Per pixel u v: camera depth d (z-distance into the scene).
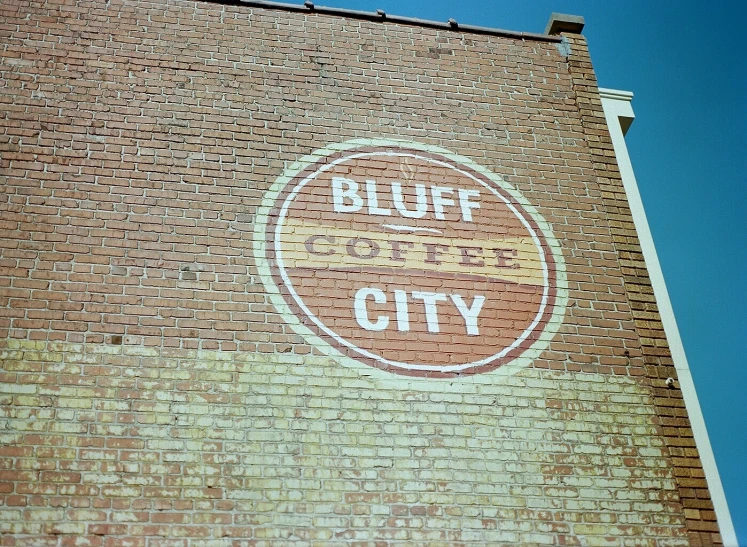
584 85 8.92
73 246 6.82
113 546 5.74
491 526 6.32
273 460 6.26
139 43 7.98
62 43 7.82
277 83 8.05
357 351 6.84
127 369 6.39
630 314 7.55
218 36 8.20
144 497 5.95
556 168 8.26
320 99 8.07
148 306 6.68
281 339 6.76
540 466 6.64
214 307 6.78
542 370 7.08
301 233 7.32
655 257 7.95
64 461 5.97
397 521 6.21
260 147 7.66
